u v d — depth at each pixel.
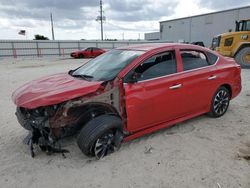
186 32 41.84
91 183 2.81
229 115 4.92
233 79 4.83
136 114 3.46
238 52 12.20
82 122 3.30
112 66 3.63
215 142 3.73
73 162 3.25
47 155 3.43
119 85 3.28
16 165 3.21
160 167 3.08
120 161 3.24
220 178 2.82
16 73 12.77
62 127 3.17
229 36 12.55
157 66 3.69
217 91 4.59
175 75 3.85
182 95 3.94
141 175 2.93
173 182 2.78
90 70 3.92
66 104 3.00
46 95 2.96
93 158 3.32
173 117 4.00
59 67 16.19
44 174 3.00
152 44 4.17
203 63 4.35
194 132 4.11
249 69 11.89
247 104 5.66
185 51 4.10
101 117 3.21
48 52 35.28
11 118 5.02
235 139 3.83
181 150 3.50
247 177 2.83
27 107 2.90
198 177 2.85
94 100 3.12
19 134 4.19
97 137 3.13
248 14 30.95
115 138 3.37
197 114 4.39
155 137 3.94
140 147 3.61
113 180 2.85
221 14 34.69
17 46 32.75
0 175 2.99
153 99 3.57
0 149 3.65
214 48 14.49
